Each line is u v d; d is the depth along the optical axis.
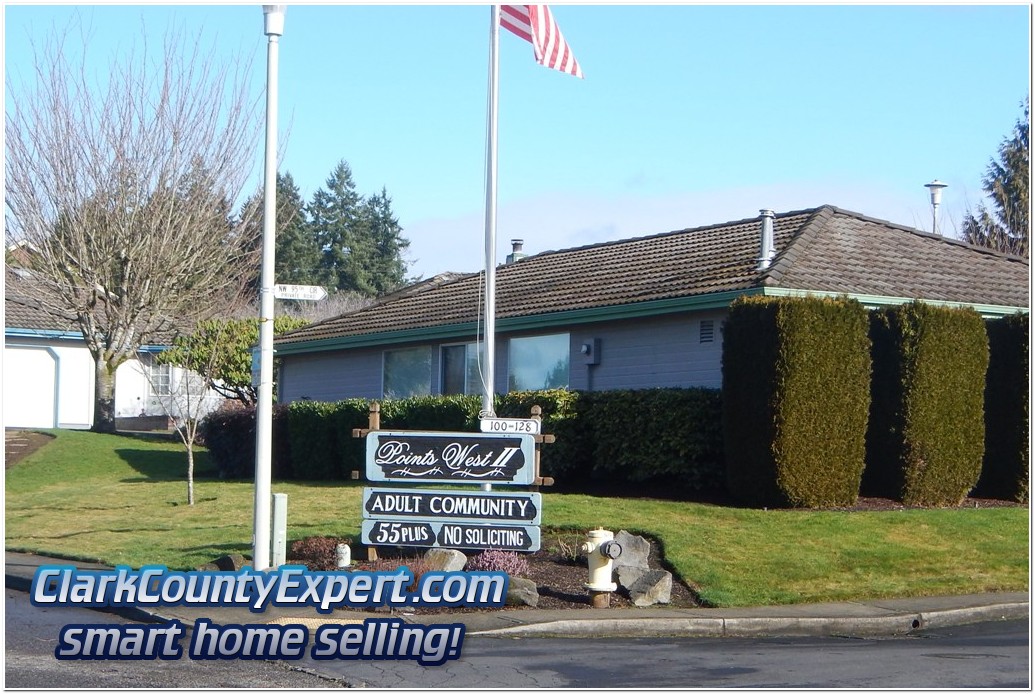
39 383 39.94
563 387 22.47
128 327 33.78
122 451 29.77
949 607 12.62
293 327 34.16
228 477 25.31
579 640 11.32
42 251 32.59
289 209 61.06
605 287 22.70
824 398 16.73
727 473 17.44
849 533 15.23
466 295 26.77
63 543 16.31
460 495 13.66
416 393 25.89
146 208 33.22
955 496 18.05
